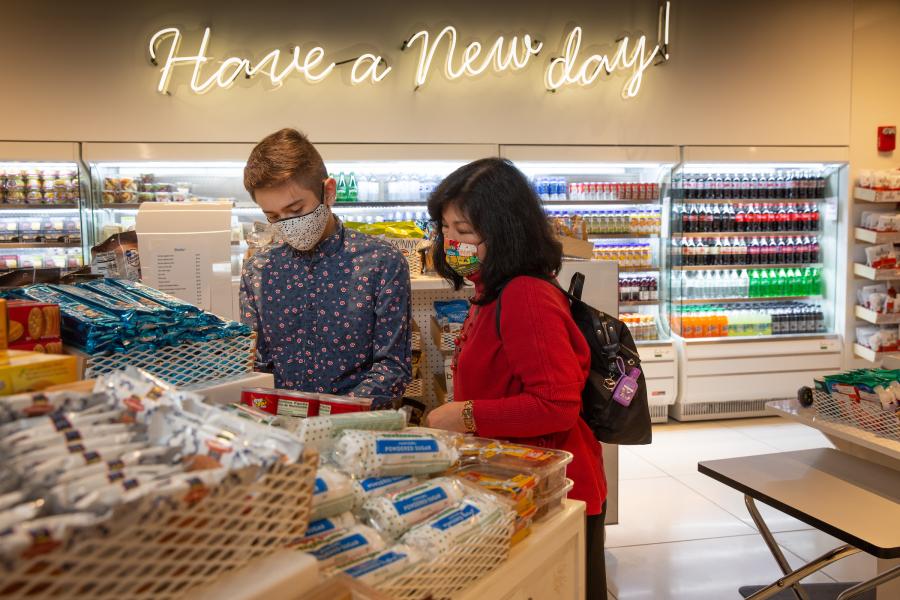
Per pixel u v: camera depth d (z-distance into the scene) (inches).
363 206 215.3
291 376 79.0
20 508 22.7
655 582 120.5
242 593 26.4
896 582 96.3
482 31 213.0
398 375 75.4
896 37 232.2
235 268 185.5
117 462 26.9
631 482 170.4
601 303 125.5
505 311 61.8
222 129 200.2
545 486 48.9
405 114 209.9
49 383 33.7
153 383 32.5
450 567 37.0
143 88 195.6
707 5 222.8
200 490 25.1
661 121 223.0
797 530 141.4
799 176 237.9
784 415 108.1
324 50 204.7
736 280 234.2
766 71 227.1
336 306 76.4
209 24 198.4
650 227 229.3
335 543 34.9
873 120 232.7
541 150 216.5
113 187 199.5
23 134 191.2
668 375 222.4
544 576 47.5
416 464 43.1
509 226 61.7
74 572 21.9
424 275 130.0
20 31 189.3
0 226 194.4
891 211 236.4
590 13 218.1
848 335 233.8
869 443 91.7
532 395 60.3
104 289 55.2
